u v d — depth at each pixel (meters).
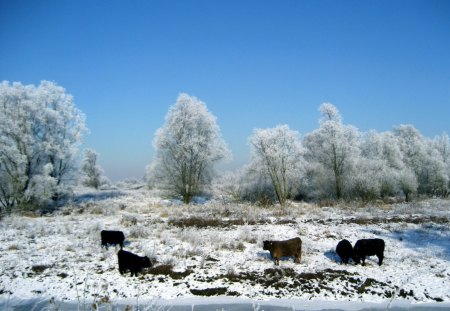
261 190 39.72
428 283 11.70
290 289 11.30
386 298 10.73
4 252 15.12
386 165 41.84
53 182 30.30
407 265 13.46
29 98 32.50
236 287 11.45
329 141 38.78
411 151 48.97
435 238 17.34
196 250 14.91
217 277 12.17
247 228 19.64
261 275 12.36
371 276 12.27
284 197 36.03
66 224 21.47
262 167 37.31
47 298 10.63
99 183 61.50
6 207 29.52
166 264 13.24
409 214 24.89
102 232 15.68
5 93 31.28
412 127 51.81
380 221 21.72
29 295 10.92
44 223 22.62
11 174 29.84
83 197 40.34
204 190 38.25
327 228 19.78
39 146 31.64
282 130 37.44
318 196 39.69
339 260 14.16
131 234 18.17
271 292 11.11
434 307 10.13
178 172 36.56
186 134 36.16
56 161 33.38
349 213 25.72
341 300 10.60
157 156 36.84
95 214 27.33
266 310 9.91
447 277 12.21
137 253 14.89
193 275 12.37
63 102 34.44
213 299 10.66
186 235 17.38
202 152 35.69
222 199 37.59
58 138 33.50
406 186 38.81
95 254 14.80
